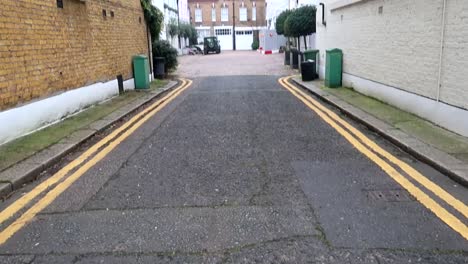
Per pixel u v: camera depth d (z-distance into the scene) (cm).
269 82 1764
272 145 721
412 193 489
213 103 1212
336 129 834
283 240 384
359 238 385
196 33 5831
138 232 407
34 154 647
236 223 421
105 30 1245
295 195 490
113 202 482
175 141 764
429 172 560
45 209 467
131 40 1526
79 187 535
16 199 499
